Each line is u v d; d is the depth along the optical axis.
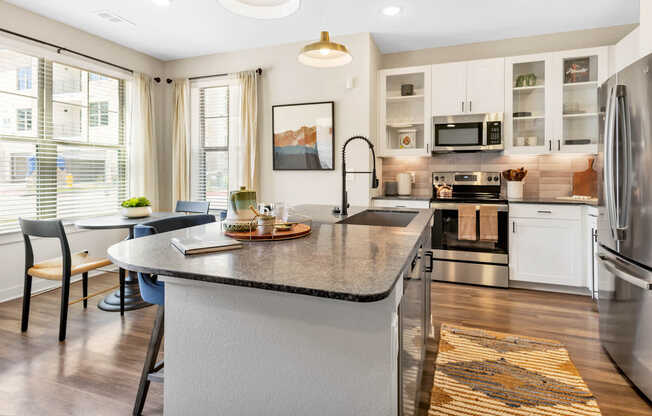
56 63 3.48
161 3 3.08
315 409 1.02
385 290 0.83
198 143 4.45
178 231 1.73
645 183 1.74
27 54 3.23
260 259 1.14
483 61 3.69
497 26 3.55
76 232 3.70
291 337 1.03
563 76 3.49
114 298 3.06
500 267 3.49
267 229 1.53
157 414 1.65
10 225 3.17
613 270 1.97
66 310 2.37
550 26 3.55
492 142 3.66
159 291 1.60
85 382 1.90
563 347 2.28
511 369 2.03
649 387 1.72
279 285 0.89
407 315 1.22
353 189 3.83
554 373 1.98
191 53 4.31
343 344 0.98
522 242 3.42
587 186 3.58
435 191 3.96
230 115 4.23
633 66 1.82
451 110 3.80
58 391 1.82
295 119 3.98
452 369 2.03
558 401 1.74
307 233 1.58
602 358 2.14
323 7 3.14
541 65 3.57
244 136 4.11
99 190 3.93
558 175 3.80
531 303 3.07
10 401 1.74
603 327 2.23
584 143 3.49
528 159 3.89
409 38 3.84
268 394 1.07
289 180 4.08
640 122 1.77
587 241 3.21
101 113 3.94
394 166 4.34
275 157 4.08
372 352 0.95
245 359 1.09
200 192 4.46
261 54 4.12
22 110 3.23
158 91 4.55
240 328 1.09
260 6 1.83
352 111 3.79
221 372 1.12
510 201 3.45
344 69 3.80
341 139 3.84
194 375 1.15
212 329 1.12
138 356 2.16
